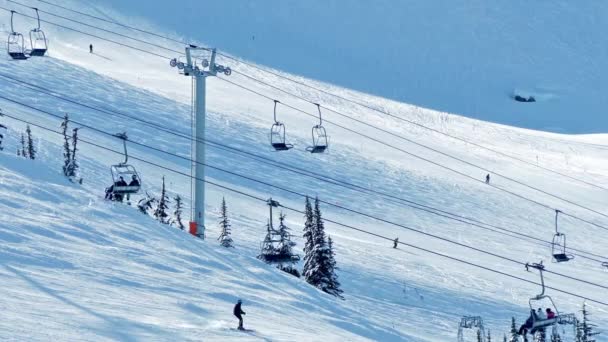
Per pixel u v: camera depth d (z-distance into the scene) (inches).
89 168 6112.2
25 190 3518.7
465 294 5142.7
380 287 4886.8
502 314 4891.7
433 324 4360.2
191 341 2176.4
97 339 2014.0
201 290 2861.7
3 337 1878.7
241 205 6491.1
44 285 2445.9
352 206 7293.3
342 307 3346.5
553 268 6481.3
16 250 2726.4
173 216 5511.8
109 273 2758.4
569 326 5064.0
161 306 2524.6
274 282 3388.3
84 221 3334.2
